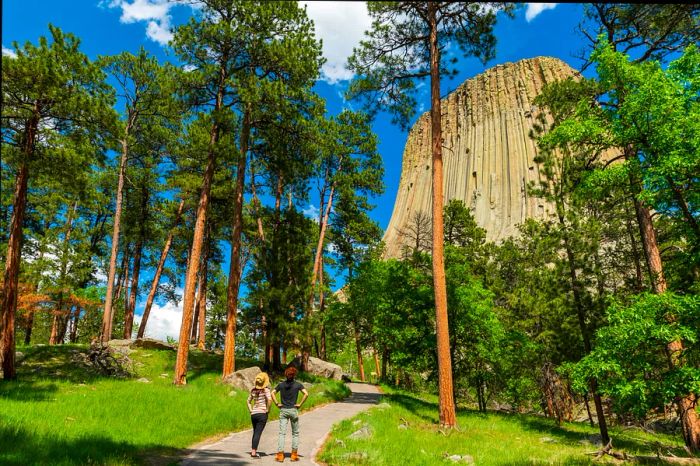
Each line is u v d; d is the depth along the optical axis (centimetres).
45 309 2988
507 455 1010
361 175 2995
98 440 744
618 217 2203
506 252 3148
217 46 1916
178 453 784
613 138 1162
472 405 3566
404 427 1264
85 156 1611
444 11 1642
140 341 2452
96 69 1603
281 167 2227
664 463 1039
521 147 12794
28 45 1450
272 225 2533
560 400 2203
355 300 3572
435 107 1662
